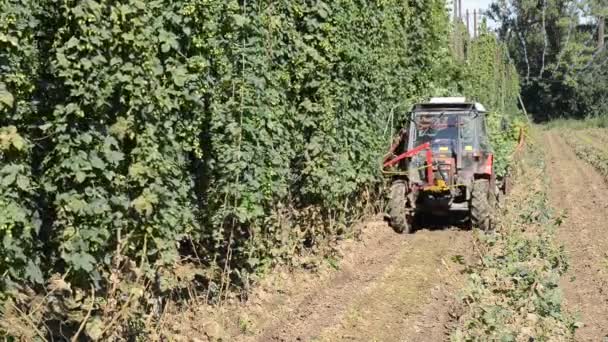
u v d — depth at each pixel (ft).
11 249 19.25
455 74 83.97
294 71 35.65
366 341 28.14
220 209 28.50
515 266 36.86
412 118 52.06
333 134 38.09
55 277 20.84
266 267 33.01
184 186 25.31
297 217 38.09
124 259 22.54
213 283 29.55
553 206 66.64
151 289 24.79
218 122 28.09
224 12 28.07
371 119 46.65
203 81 26.86
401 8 59.00
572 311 32.99
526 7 268.62
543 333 28.45
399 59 57.57
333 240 38.91
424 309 32.48
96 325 20.99
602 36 257.96
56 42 20.27
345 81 40.73
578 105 258.57
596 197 73.10
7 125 19.99
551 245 43.60
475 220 49.14
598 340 29.55
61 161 20.35
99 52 20.59
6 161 19.44
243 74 29.04
